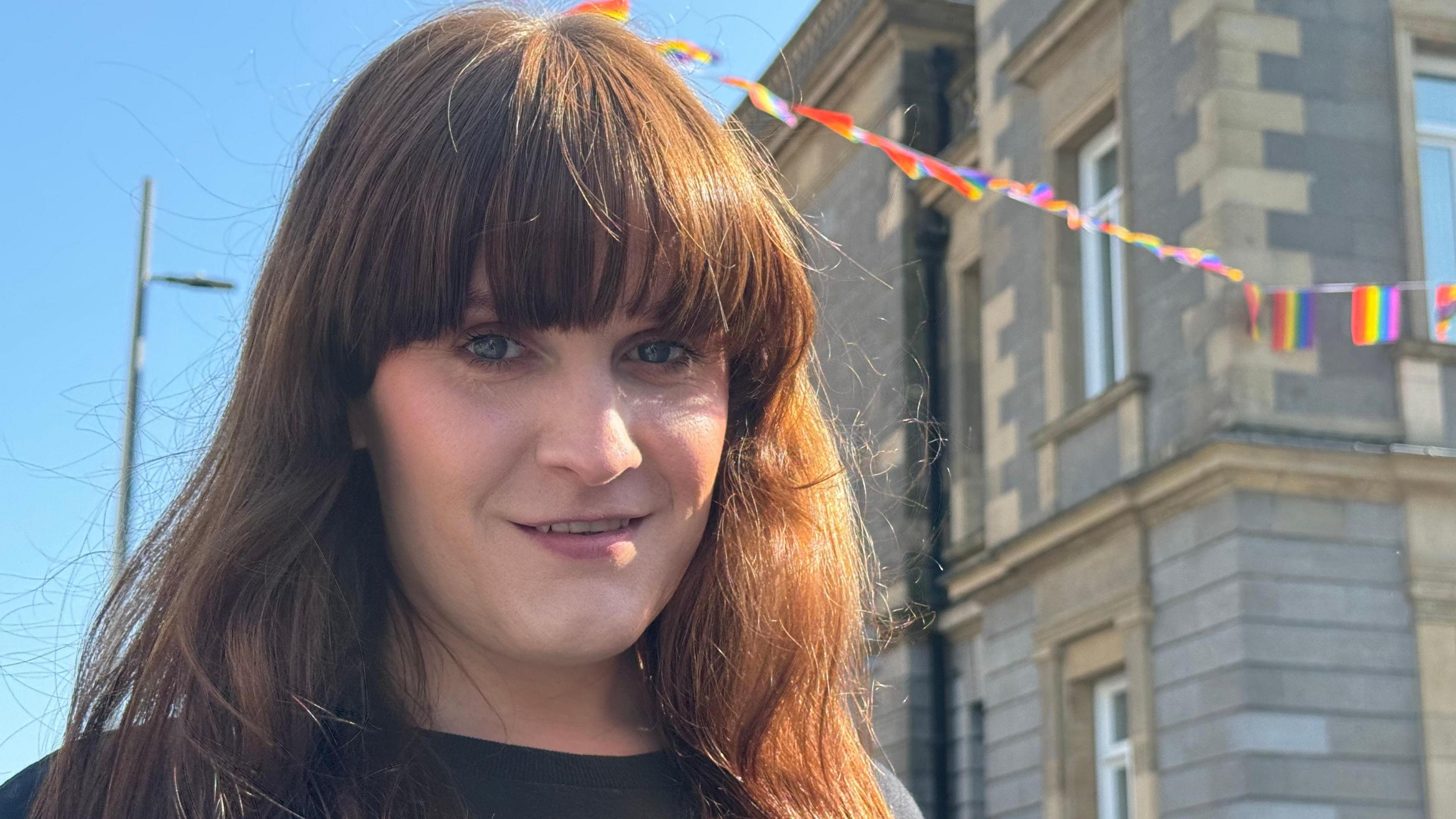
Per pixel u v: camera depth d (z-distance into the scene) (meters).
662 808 1.16
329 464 1.09
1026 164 8.39
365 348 1.04
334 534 1.10
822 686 1.30
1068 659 7.56
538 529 1.03
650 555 1.05
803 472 1.35
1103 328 7.84
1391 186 6.79
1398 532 6.45
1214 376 6.59
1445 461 6.38
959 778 8.55
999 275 8.52
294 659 1.05
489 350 1.03
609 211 1.00
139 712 1.06
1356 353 6.57
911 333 9.17
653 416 1.05
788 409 1.27
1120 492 7.02
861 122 10.12
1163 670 6.76
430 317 1.01
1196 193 6.84
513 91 1.04
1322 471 6.38
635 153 1.03
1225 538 6.41
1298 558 6.36
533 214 0.99
